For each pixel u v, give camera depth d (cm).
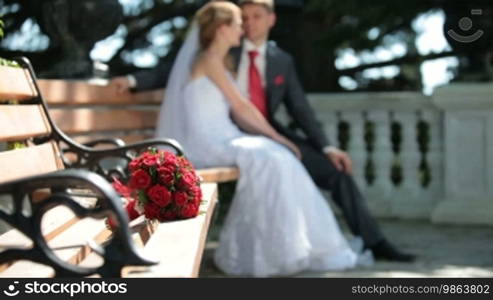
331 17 1424
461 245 787
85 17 680
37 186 218
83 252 276
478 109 943
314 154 721
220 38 659
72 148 452
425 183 1020
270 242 612
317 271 641
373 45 1549
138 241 280
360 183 1025
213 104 654
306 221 628
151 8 1678
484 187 945
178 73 673
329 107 1027
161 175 344
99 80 686
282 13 1399
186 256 254
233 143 632
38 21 1252
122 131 709
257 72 716
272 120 731
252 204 618
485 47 1319
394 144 1057
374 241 702
